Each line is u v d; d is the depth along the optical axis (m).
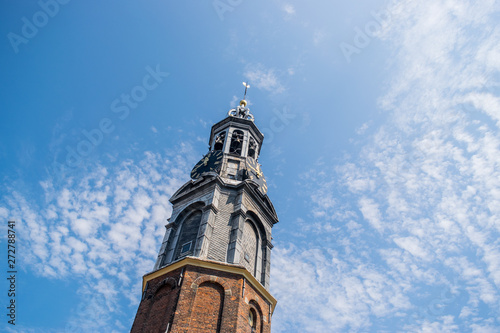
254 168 33.41
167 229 29.23
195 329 20.78
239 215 28.06
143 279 25.80
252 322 23.56
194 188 30.80
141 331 21.97
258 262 27.95
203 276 23.47
